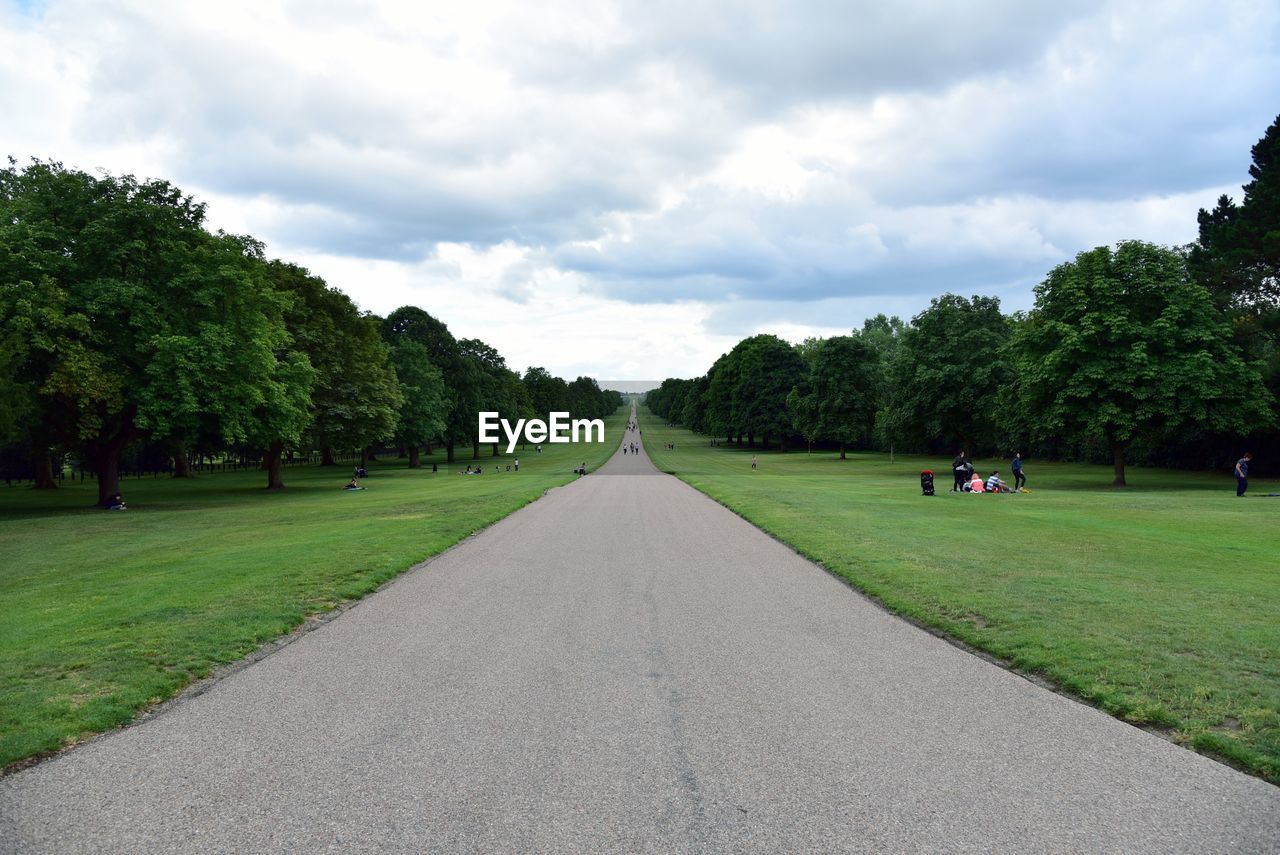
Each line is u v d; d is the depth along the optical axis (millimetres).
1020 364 39281
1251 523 19188
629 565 13945
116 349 30094
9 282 27812
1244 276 38375
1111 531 17641
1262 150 41656
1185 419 34906
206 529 21375
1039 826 4258
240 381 32219
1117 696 6367
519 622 9484
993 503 25875
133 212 30797
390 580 12578
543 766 5102
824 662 7645
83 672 7371
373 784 4844
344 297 49281
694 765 5109
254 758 5305
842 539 16500
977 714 6121
